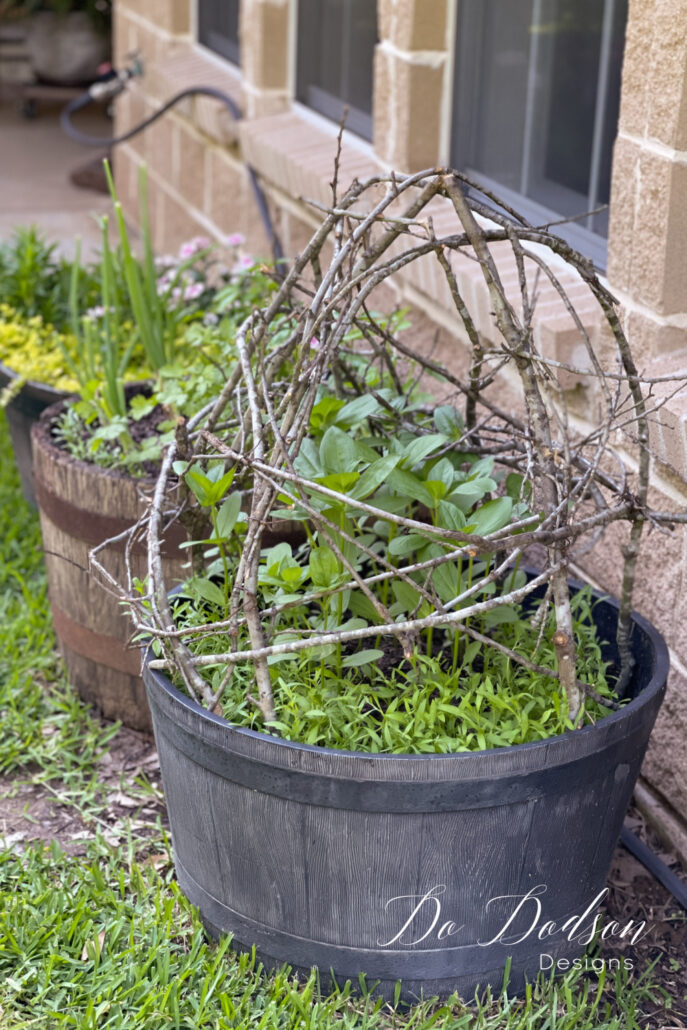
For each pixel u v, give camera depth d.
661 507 2.12
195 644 1.88
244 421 1.87
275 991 1.78
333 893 1.67
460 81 2.97
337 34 3.66
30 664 2.73
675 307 2.04
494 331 2.52
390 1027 1.76
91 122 8.77
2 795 2.36
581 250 2.54
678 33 1.90
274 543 2.26
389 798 1.57
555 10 2.60
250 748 1.61
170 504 2.09
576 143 2.58
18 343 3.43
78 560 2.44
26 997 1.84
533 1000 1.83
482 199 2.99
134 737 2.56
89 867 2.09
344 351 2.12
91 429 2.71
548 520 1.55
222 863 1.77
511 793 1.59
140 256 5.49
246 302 3.09
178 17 5.09
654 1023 1.85
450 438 2.04
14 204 6.44
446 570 1.81
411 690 1.79
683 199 1.97
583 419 2.38
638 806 2.34
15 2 9.26
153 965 1.88
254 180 3.98
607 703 1.77
